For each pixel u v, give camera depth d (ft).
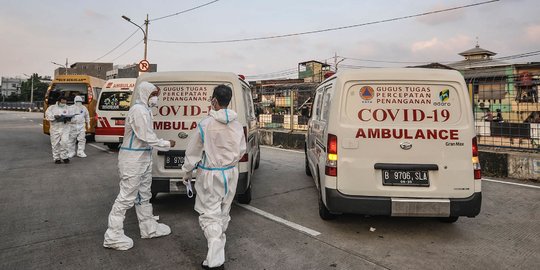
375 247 11.27
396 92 11.89
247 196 16.06
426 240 11.89
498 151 24.00
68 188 18.95
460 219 14.15
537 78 25.91
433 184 11.53
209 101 14.33
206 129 9.62
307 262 10.14
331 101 12.57
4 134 51.26
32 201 16.31
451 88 11.81
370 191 11.66
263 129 45.29
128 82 33.63
